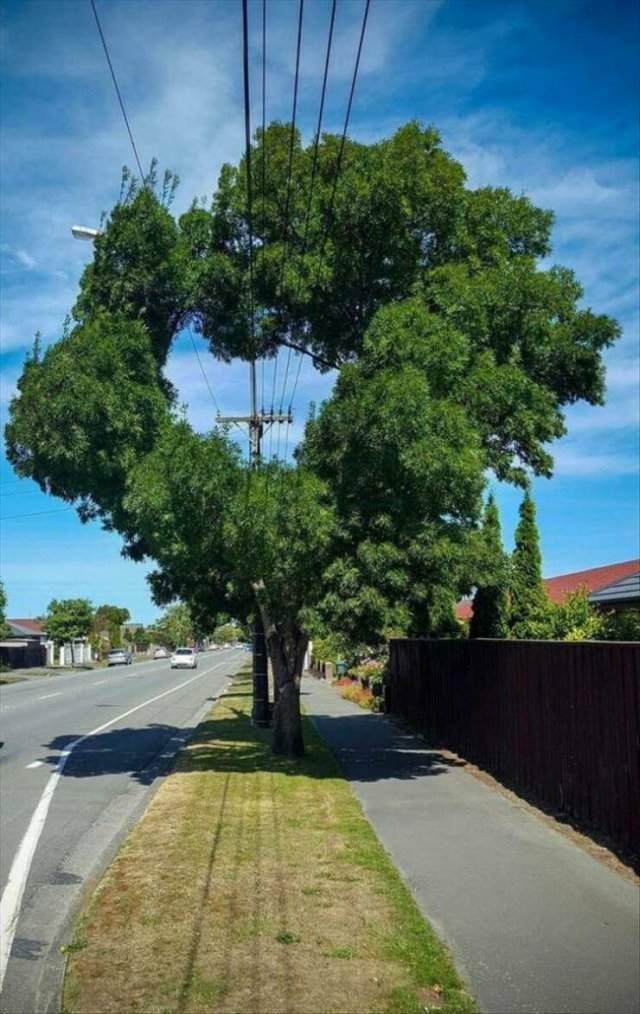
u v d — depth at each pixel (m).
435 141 13.03
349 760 14.38
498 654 12.34
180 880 7.32
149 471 11.45
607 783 8.58
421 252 13.18
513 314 12.44
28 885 7.71
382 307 12.30
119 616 111.19
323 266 13.12
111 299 13.22
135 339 12.61
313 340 14.70
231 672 59.91
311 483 11.28
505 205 13.41
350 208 12.68
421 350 11.19
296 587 12.21
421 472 10.70
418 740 17.17
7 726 22.09
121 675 54.91
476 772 12.93
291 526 11.12
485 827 9.27
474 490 11.21
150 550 13.73
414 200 12.65
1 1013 4.95
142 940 5.87
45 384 12.03
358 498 11.41
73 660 79.12
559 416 13.30
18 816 10.74
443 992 5.03
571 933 6.01
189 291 13.48
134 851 8.41
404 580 11.19
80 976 5.29
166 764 15.35
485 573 11.97
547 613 16.59
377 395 10.86
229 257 14.03
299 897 6.77
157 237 13.04
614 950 5.70
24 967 5.69
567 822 9.43
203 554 11.95
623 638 14.61
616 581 19.88
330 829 9.20
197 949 5.68
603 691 8.68
